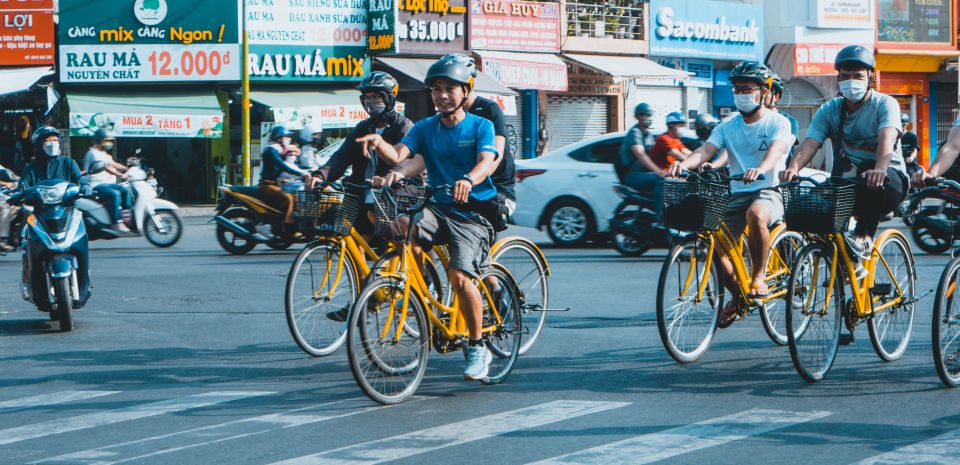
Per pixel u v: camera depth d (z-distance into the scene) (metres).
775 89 7.96
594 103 34.69
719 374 7.43
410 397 6.81
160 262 14.99
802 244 8.51
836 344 7.30
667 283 7.61
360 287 8.30
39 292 9.62
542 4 32.94
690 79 36.56
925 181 6.90
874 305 7.63
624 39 34.59
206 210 27.91
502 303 7.29
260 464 5.36
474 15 31.47
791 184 7.04
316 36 29.92
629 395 6.81
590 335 9.08
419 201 6.72
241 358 8.22
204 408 6.61
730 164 8.05
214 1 28.83
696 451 5.48
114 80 28.62
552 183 16.59
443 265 7.52
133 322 9.95
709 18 36.47
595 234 16.56
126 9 28.62
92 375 7.68
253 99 29.05
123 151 28.80
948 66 40.47
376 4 30.28
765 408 6.41
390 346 6.59
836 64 7.34
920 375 7.34
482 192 6.84
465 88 6.79
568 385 7.14
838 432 5.82
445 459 5.40
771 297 8.05
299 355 8.30
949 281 6.86
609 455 5.43
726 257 7.96
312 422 6.19
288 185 16.09
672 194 7.57
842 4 38.47
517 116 32.88
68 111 27.88
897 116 7.24
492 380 7.17
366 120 8.21
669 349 7.66
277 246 16.56
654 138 15.32
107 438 5.94
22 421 6.39
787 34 38.19
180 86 29.30
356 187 7.53
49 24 28.36
